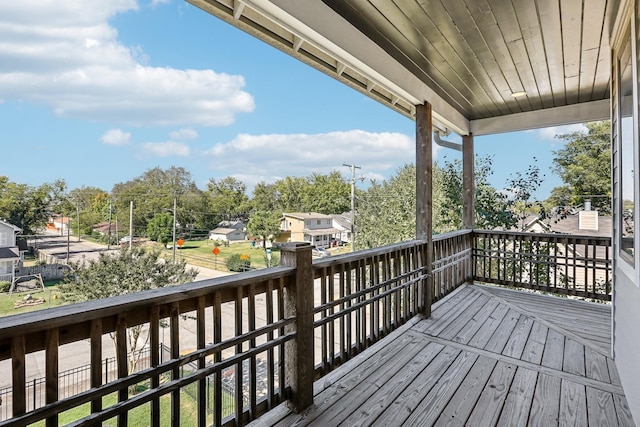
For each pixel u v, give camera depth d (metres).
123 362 1.34
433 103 3.97
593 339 3.18
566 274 4.59
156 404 1.44
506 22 2.50
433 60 3.16
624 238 2.32
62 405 1.16
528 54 3.04
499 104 4.50
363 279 2.85
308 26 2.13
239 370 1.79
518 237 4.98
